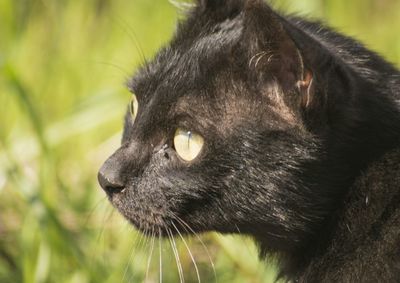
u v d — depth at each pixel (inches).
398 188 263.3
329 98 251.4
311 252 275.1
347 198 267.6
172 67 275.0
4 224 362.3
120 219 350.9
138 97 281.3
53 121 452.1
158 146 271.3
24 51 506.6
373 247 260.8
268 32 249.6
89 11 549.3
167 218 272.4
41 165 359.9
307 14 331.0
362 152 266.2
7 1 502.3
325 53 248.1
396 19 503.8
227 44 268.5
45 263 325.1
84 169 404.8
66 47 528.7
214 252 345.7
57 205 362.3
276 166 261.4
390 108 269.6
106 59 494.9
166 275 334.0
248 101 262.2
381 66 278.7
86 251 345.7
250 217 269.3
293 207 265.4
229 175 265.3
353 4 511.5
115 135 415.8
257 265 334.3
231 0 283.0
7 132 437.7
